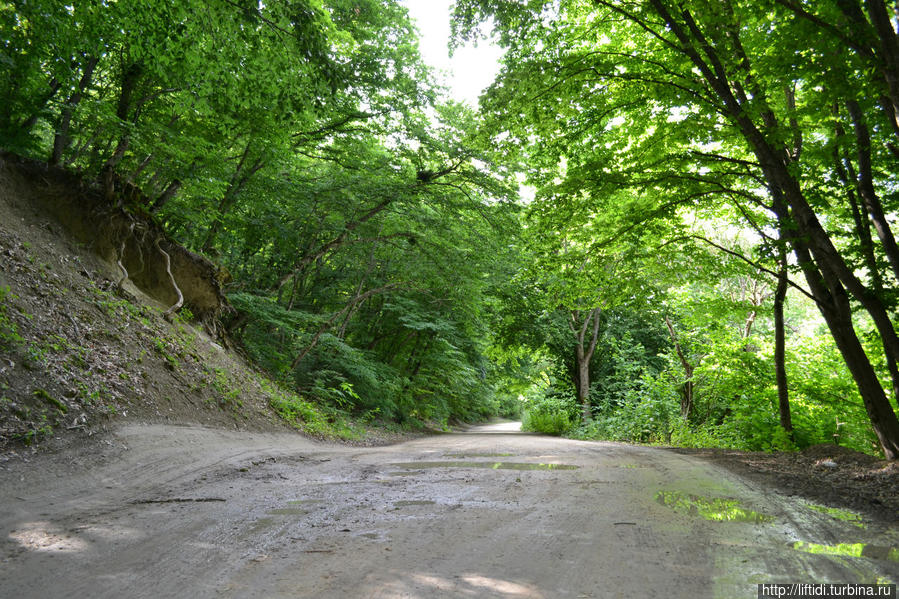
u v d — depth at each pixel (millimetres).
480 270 22109
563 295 14461
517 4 9375
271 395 14453
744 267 12609
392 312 26109
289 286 24500
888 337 8969
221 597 2854
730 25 8266
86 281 11516
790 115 8938
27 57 11117
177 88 12539
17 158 12508
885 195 10859
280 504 5164
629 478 6891
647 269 13484
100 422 7680
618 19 10633
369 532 4129
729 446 16109
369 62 17703
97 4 9570
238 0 8781
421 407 28422
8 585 3012
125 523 4395
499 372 34969
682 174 11125
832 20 7551
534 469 7828
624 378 24438
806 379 16844
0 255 9742
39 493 5188
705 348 18188
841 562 3424
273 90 10398
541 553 3600
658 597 2842
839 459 8781
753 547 3754
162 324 12812
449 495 5637
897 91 6684
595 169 11102
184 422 9594
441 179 21031
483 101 10562
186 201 16000
